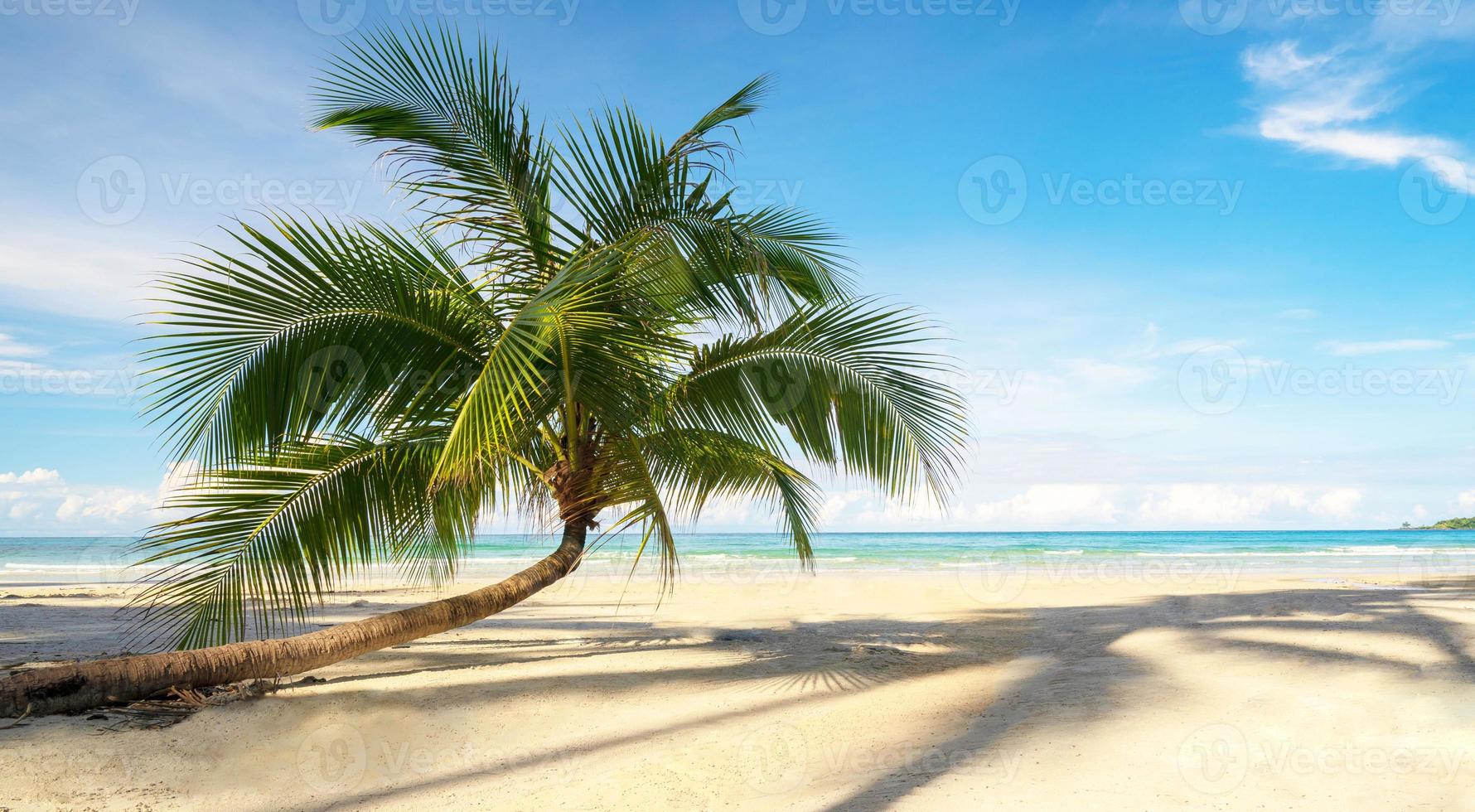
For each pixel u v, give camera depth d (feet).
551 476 20.15
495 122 19.88
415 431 17.69
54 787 10.27
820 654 22.13
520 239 20.04
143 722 13.07
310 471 17.04
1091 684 17.08
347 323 16.25
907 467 20.04
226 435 15.56
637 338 17.04
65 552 130.82
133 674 13.94
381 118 19.16
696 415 20.26
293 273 15.21
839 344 19.65
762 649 23.08
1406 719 12.95
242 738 12.61
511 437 17.15
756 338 19.99
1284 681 16.19
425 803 10.30
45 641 23.40
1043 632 26.78
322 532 16.84
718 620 31.32
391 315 16.74
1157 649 21.44
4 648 22.08
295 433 16.34
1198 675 17.30
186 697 14.37
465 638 25.39
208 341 14.82
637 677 18.33
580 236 19.84
